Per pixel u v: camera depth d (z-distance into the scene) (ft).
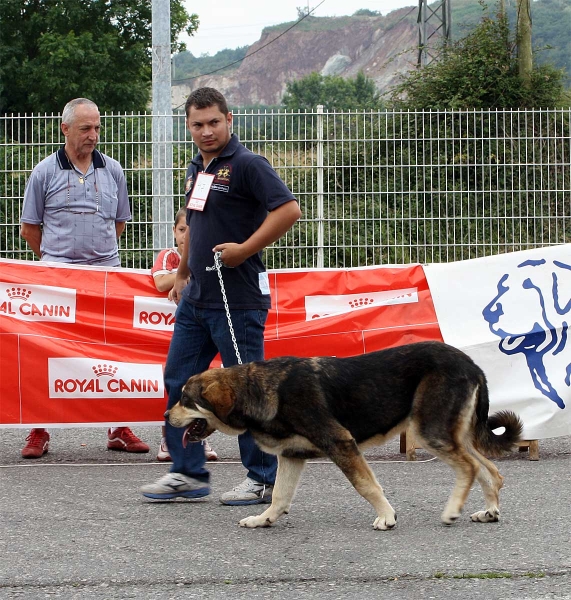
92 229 23.61
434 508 18.06
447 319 23.79
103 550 15.24
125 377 23.39
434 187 41.88
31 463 22.52
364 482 16.21
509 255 23.95
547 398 23.09
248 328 18.22
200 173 18.22
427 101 59.52
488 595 12.95
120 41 105.70
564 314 23.54
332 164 41.45
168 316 23.80
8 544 15.57
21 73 98.94
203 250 18.17
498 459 22.91
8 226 40.73
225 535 16.17
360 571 14.05
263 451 16.94
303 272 24.02
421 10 88.48
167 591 13.26
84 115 22.79
